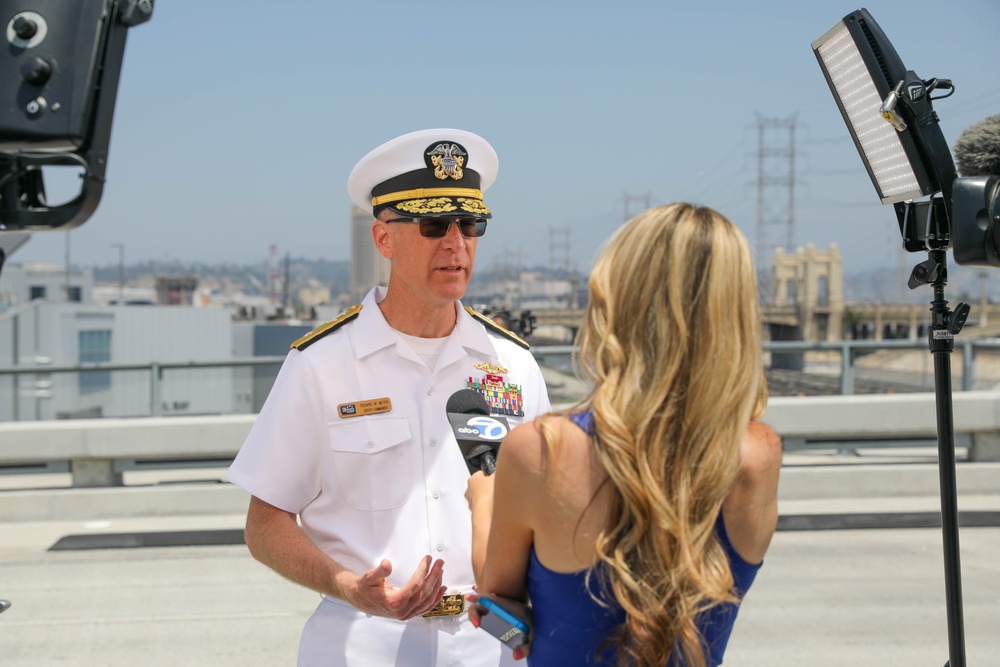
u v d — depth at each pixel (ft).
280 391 7.59
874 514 24.88
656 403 4.91
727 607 5.24
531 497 5.14
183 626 17.88
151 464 26.89
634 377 5.00
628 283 5.13
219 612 18.69
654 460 4.91
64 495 25.96
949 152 7.48
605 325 5.17
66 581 20.72
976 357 31.55
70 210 5.81
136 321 75.41
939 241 7.63
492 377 8.04
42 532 24.81
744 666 15.56
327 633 7.41
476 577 5.76
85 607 18.99
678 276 4.99
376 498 7.47
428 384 7.73
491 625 5.42
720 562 5.03
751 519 5.18
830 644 16.49
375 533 7.45
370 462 7.48
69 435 26.32
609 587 5.04
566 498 5.06
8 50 5.52
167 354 79.66
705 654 5.17
